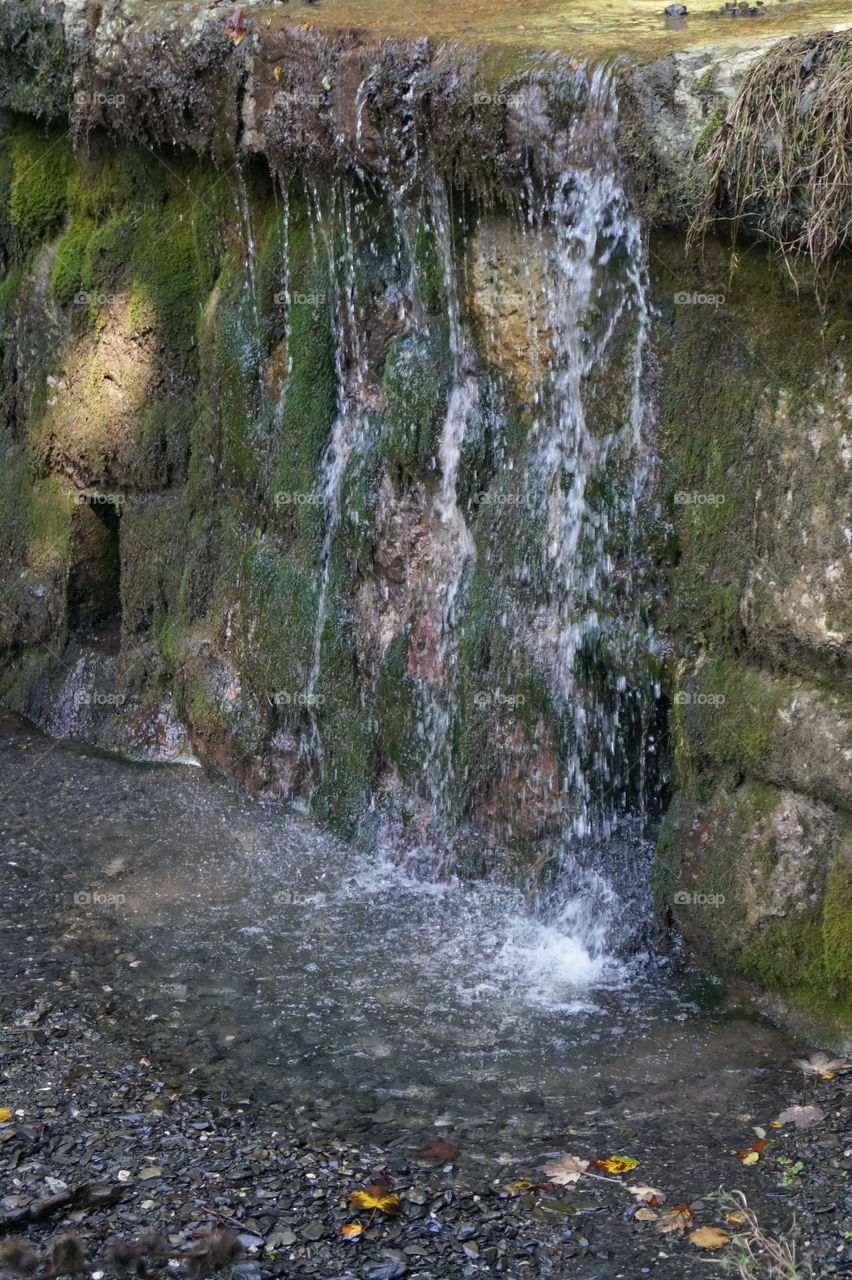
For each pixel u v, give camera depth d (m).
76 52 5.61
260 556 5.52
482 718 4.80
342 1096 3.71
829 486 3.75
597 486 4.38
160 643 6.05
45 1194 3.20
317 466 5.23
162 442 5.89
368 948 4.54
